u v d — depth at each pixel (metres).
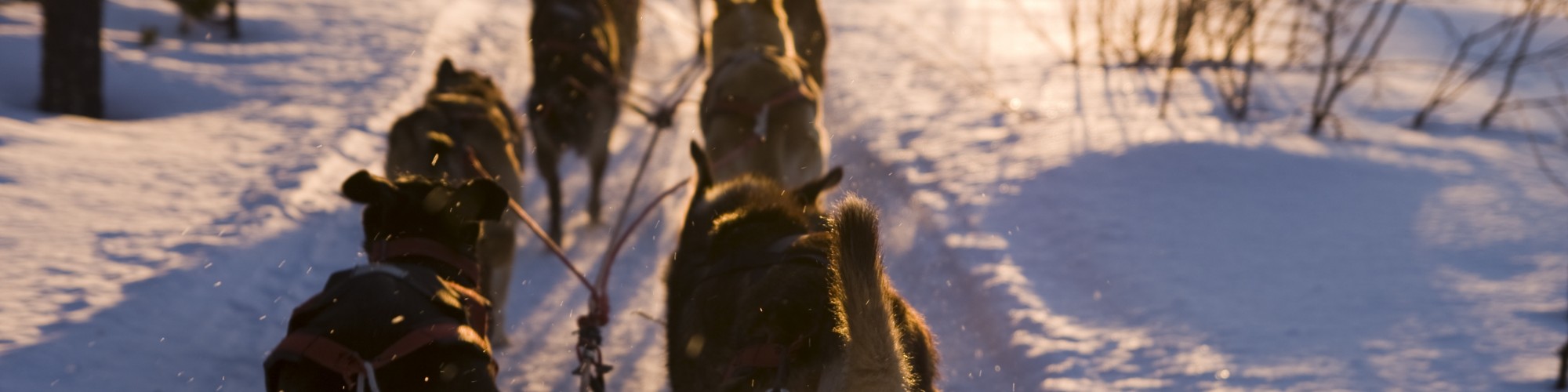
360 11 21.23
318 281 6.47
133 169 8.70
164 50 15.69
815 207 4.05
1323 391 4.68
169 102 12.33
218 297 5.86
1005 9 24.61
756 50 6.80
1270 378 4.84
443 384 3.06
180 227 7.07
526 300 6.41
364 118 11.28
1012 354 5.34
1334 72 14.52
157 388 4.75
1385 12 21.95
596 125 7.72
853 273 2.86
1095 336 5.44
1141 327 5.54
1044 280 6.41
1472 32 19.23
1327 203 7.83
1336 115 11.66
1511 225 7.25
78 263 6.15
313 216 7.64
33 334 5.03
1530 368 4.83
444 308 3.26
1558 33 19.70
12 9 17.41
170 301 5.66
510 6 23.50
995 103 12.44
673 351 3.56
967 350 5.60
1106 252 6.75
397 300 3.19
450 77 6.63
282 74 14.19
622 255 7.32
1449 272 6.29
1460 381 4.74
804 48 10.18
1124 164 8.88
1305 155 9.15
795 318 3.12
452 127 5.55
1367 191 8.14
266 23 19.20
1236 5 13.66
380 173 9.35
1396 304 5.77
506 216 5.50
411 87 13.48
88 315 5.33
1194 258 6.61
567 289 6.64
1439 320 5.52
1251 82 13.80
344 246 7.20
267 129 10.69
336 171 9.10
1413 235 7.05
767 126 6.29
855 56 16.66
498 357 5.53
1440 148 9.98
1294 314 5.66
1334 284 6.12
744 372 3.10
